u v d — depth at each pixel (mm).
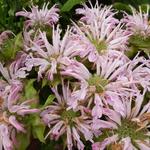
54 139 324
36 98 319
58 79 329
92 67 338
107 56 340
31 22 397
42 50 341
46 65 333
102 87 320
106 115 312
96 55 335
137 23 385
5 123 310
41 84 343
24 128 313
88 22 380
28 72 357
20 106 311
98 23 367
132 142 316
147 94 339
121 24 399
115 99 309
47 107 316
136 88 322
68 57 334
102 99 313
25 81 339
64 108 323
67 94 322
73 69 322
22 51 364
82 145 310
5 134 304
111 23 370
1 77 359
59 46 344
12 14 436
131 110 317
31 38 387
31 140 333
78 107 314
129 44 378
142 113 317
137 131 317
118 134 314
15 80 335
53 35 343
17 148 312
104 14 384
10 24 439
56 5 431
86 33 361
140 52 381
